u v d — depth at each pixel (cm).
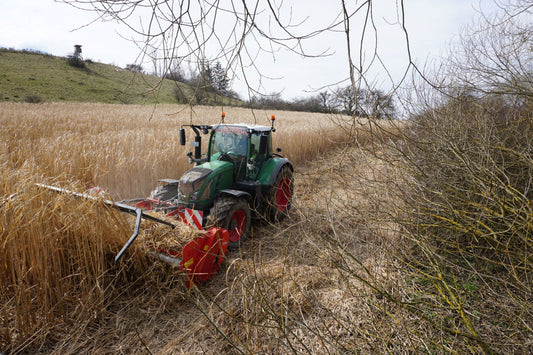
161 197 484
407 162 430
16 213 308
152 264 373
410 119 538
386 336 261
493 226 344
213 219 418
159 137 1045
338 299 327
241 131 525
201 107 2770
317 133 1214
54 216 339
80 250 330
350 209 466
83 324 303
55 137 1015
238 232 467
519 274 313
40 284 296
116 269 364
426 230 350
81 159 712
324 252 333
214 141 550
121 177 701
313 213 461
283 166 598
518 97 456
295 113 3250
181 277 351
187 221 423
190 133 1166
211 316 284
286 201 630
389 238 390
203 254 366
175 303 341
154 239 376
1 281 304
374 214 394
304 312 320
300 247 443
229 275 392
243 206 463
